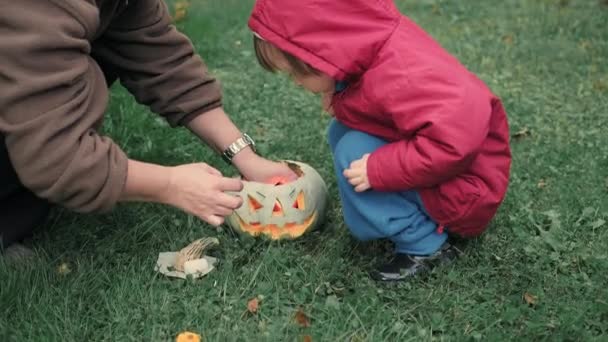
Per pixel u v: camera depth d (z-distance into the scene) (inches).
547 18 218.4
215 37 202.1
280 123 153.2
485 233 113.5
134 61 113.9
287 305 98.9
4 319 95.2
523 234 112.6
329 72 95.5
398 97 94.7
